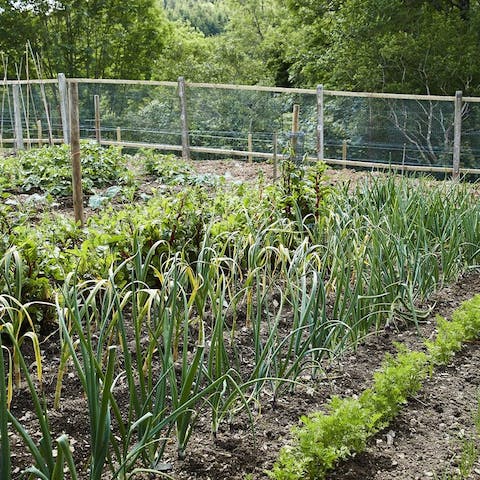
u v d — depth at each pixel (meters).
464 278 5.94
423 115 13.21
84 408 3.61
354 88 19.55
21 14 25.22
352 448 3.30
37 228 5.83
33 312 4.39
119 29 27.44
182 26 35.06
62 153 10.16
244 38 30.28
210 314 4.73
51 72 25.69
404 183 6.85
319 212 6.06
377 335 4.71
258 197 6.66
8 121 15.30
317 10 22.84
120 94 14.94
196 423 3.52
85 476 3.09
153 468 3.11
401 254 4.84
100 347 3.08
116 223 5.61
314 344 3.94
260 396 3.79
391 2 18.67
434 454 3.38
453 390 4.02
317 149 13.84
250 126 14.35
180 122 14.69
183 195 6.00
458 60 17.94
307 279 5.30
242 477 3.14
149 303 3.17
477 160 13.13
